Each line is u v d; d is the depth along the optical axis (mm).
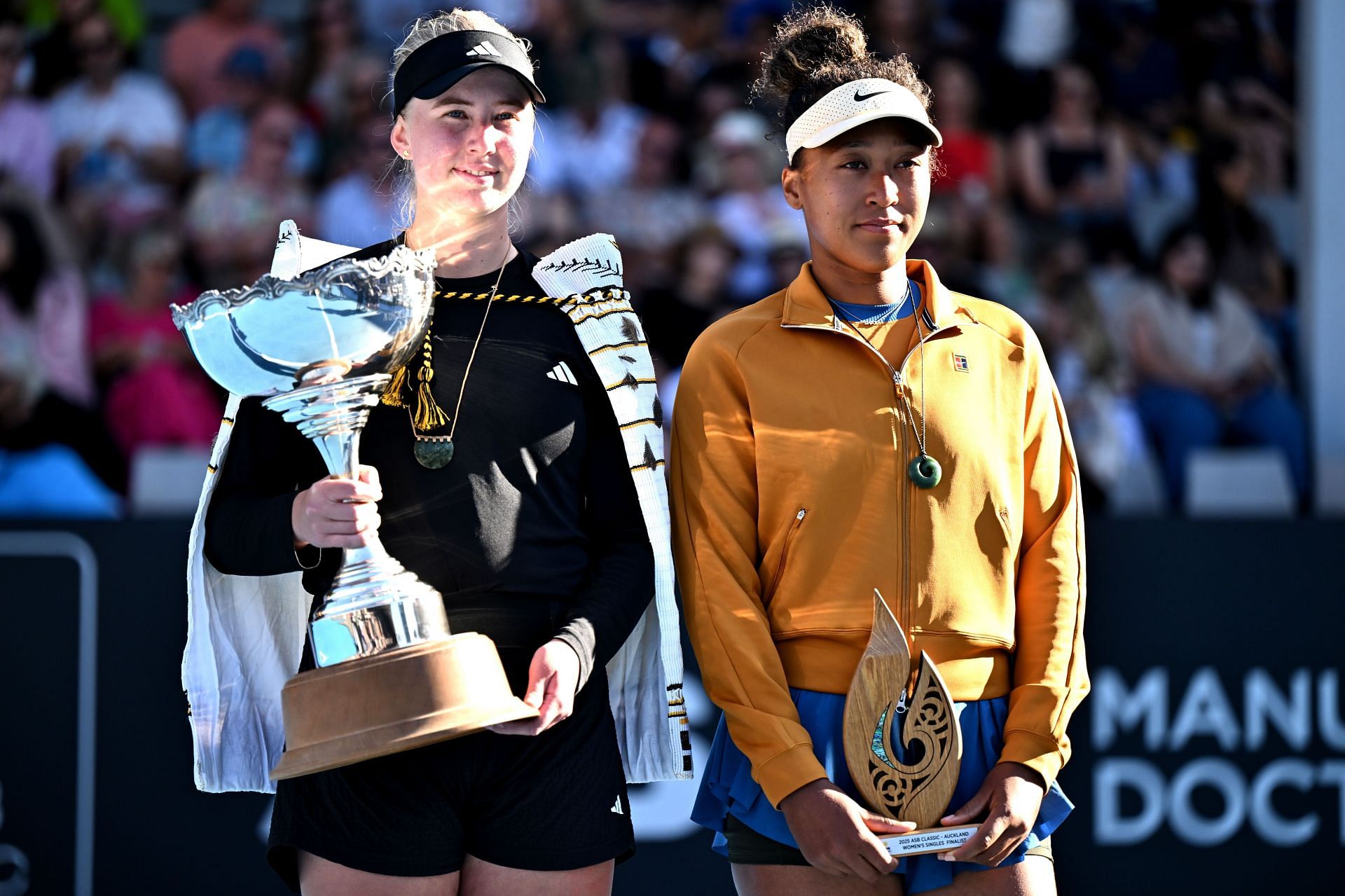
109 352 23562
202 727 8625
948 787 8141
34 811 13719
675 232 26594
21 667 13852
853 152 8562
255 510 8016
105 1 26078
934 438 8516
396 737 7336
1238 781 14820
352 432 7840
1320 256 24016
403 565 8094
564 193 26516
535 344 8516
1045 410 8930
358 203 25375
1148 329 25672
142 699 13945
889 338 8820
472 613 8078
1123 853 14562
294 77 26875
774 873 8398
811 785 7992
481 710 7418
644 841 13844
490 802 8039
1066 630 8617
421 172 8508
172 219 25297
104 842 13750
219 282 25016
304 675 7629
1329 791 14930
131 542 14094
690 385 8898
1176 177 28031
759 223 26734
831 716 8328
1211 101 28453
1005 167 27578
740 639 8344
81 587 13992
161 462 20109
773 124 9422
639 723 9094
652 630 9086
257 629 8867
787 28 9359
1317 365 23984
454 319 8469
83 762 13820
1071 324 25453
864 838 7812
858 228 8602
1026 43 28516
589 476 8727
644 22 29000
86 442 22938
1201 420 25016
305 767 7418
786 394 8594
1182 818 14703
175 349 23797
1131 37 28766
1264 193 28234
